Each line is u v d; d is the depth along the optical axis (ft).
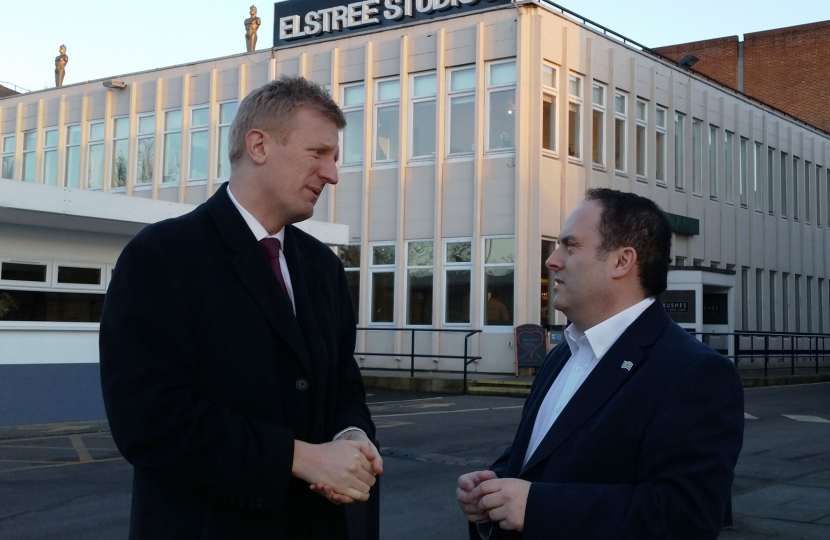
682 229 80.38
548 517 7.43
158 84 83.71
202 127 81.35
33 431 37.70
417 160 71.05
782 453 32.63
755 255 93.40
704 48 130.72
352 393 8.64
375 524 8.50
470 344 67.72
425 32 70.74
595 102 72.33
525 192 66.13
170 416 6.99
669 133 80.38
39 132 91.91
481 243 67.82
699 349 7.88
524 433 8.78
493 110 68.03
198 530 7.22
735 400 7.64
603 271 8.29
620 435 7.68
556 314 67.46
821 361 105.70
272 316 7.59
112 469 28.40
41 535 19.90
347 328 8.79
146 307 7.27
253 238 7.78
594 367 8.12
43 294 41.34
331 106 8.07
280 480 7.07
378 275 72.54
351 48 74.18
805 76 122.93
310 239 8.73
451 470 28.30
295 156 7.86
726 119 89.20
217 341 7.43
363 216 72.84
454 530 20.72
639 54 76.59
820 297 107.04
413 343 64.28
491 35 67.92
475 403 51.08
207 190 80.38
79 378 41.91
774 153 97.91
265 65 78.07
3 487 25.35
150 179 84.43
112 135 87.10
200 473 7.00
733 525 21.35
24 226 40.63
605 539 7.25
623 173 74.69
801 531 20.77
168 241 7.55
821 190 108.27
